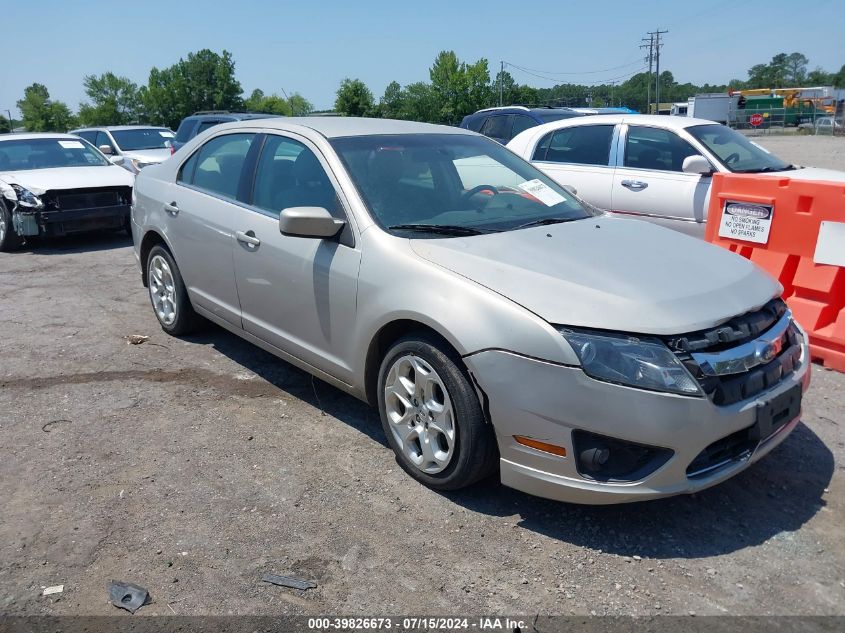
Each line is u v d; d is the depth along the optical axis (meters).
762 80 154.12
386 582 2.74
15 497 3.32
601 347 2.78
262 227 4.17
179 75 72.94
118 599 2.64
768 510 3.21
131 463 3.62
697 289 3.07
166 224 5.14
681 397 2.72
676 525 3.10
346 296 3.58
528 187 4.31
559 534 3.04
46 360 5.08
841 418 4.14
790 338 3.30
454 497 3.31
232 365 4.96
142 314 6.23
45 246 9.82
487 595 2.67
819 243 4.94
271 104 74.88
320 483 3.44
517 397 2.89
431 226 3.60
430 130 4.55
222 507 3.23
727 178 5.61
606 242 3.55
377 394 3.61
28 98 81.31
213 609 2.60
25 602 2.63
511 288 3.02
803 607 2.61
